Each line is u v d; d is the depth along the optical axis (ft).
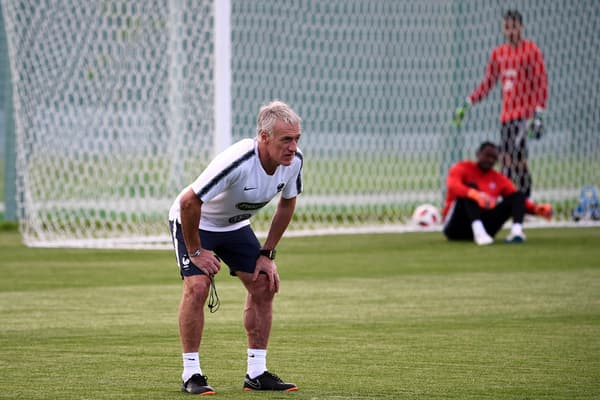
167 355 44.98
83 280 69.92
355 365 42.96
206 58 106.52
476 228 92.68
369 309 57.93
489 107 135.95
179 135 100.68
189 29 107.86
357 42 134.31
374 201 126.72
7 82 107.86
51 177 102.12
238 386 39.50
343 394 37.73
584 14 124.16
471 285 67.56
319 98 139.95
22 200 107.55
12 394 37.60
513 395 37.35
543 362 43.29
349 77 135.85
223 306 59.00
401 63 129.80
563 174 128.57
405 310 57.57
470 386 38.88
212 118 98.73
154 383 39.52
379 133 137.90
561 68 132.36
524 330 51.19
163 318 54.80
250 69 132.77
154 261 80.89
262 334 39.11
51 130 100.58
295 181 39.58
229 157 37.27
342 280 70.08
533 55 104.27
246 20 135.54
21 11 94.38
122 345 47.34
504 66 104.99
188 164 101.45
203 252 38.45
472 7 122.01
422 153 131.03
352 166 140.36
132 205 107.04
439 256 84.12
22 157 92.12
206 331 51.34
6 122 109.09
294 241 96.73
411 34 140.46
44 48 98.27
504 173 106.01
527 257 83.15
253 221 109.50
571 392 37.81
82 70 102.06
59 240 93.76
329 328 51.90
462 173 94.38
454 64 118.93
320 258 83.05
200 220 39.34
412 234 103.45
